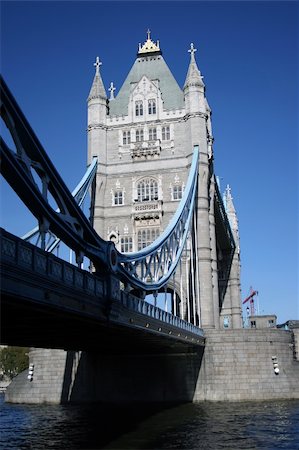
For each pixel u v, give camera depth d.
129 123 67.25
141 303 33.72
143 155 65.69
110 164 66.31
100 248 27.14
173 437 30.48
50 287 20.61
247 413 40.78
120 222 64.12
